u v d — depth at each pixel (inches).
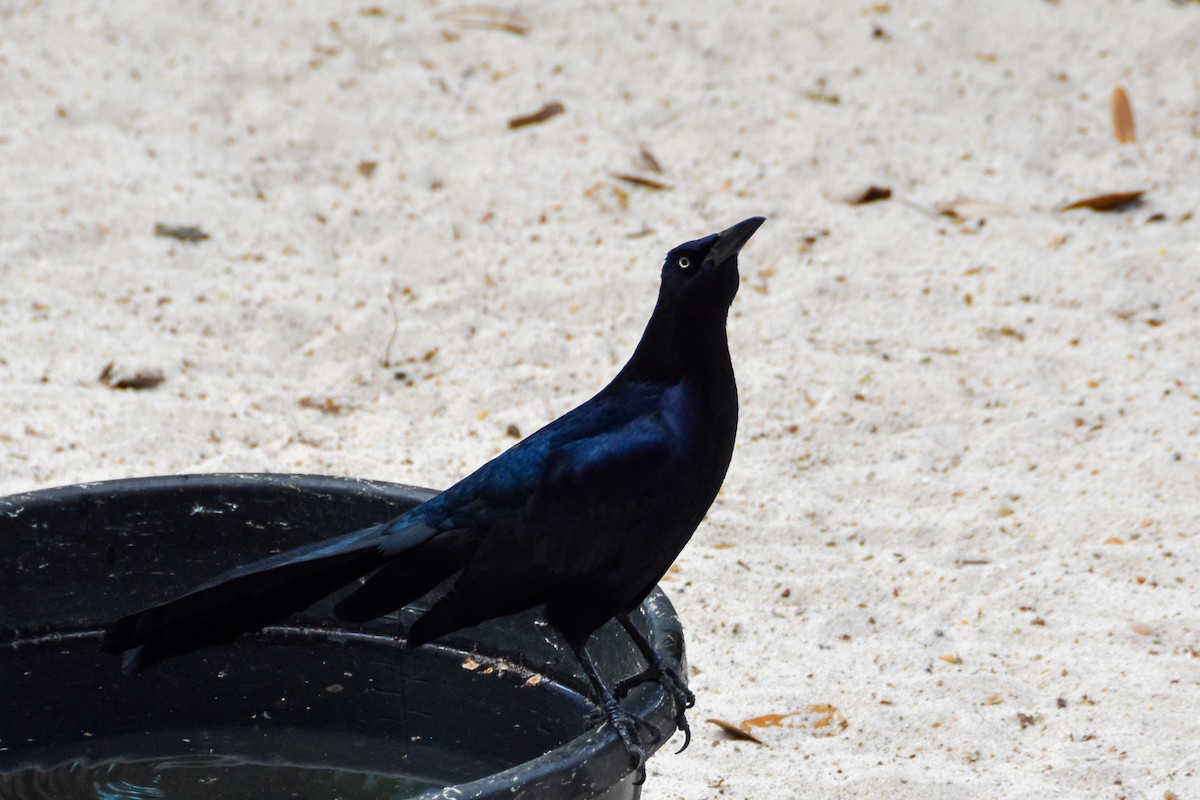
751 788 282.2
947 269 496.1
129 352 443.8
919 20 677.9
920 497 385.1
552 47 660.1
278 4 698.8
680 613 338.6
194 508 279.3
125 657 227.9
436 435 409.7
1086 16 680.4
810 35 665.6
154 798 253.1
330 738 269.6
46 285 480.4
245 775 261.4
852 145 576.4
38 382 427.2
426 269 497.7
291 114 601.0
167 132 585.9
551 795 202.8
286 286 485.7
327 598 287.0
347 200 541.3
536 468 227.6
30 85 618.8
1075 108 605.6
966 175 557.3
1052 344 453.1
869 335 461.1
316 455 397.4
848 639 330.3
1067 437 407.8
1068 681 312.3
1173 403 419.5
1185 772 280.1
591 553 227.5
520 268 498.6
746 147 577.9
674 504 227.9
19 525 272.7
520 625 278.1
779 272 497.0
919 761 288.8
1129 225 519.8
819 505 381.1
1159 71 631.8
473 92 624.7
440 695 279.4
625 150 575.8
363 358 447.5
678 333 227.6
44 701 276.4
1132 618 332.8
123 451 395.9
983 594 344.5
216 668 284.5
